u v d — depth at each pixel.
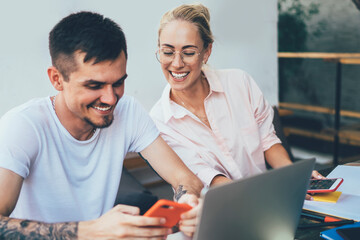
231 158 1.85
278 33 4.36
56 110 1.23
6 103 2.94
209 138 1.86
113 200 1.40
